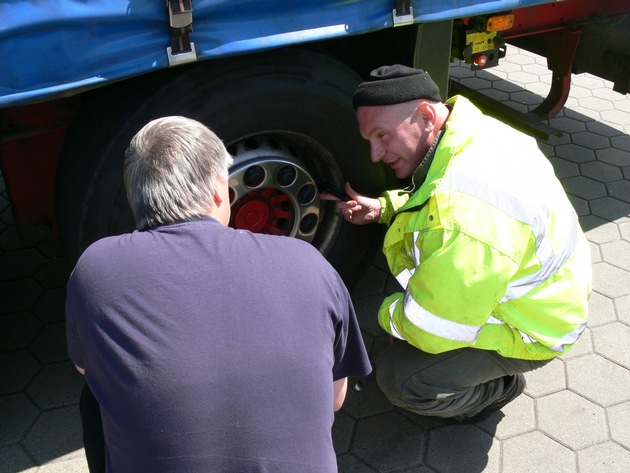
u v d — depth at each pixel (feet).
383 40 8.26
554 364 8.83
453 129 5.89
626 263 10.65
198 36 5.88
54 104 7.09
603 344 9.13
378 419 8.09
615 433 7.88
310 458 4.15
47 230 7.86
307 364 4.17
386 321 6.82
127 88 6.68
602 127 14.76
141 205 4.46
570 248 6.24
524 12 10.80
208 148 4.57
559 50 12.37
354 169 8.28
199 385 3.95
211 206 4.52
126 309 4.11
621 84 11.96
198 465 3.93
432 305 5.93
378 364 7.32
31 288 10.00
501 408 8.11
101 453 5.40
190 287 4.13
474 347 6.61
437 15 7.15
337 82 7.44
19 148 7.22
